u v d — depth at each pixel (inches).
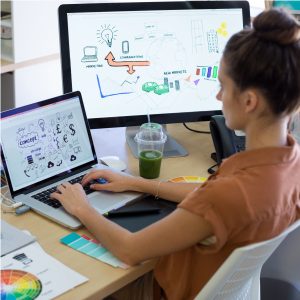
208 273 45.6
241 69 40.1
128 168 67.1
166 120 72.3
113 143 74.5
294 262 71.6
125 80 70.1
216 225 40.5
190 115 72.7
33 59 114.0
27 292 42.5
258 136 42.8
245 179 41.3
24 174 58.2
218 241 41.1
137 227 52.8
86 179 60.3
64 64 68.3
